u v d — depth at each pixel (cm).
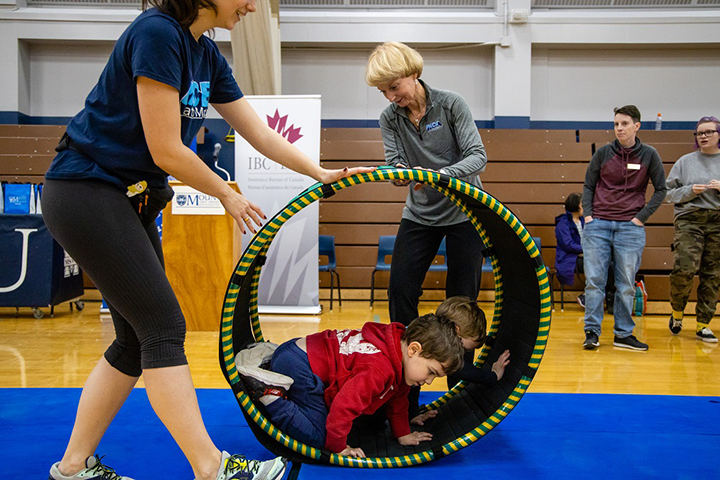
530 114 669
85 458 145
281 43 652
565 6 662
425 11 664
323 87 673
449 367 168
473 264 226
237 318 183
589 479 159
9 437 187
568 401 237
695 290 554
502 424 207
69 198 131
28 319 471
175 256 420
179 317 136
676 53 661
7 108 653
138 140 135
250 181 509
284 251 510
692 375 298
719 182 376
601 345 381
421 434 185
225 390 249
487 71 668
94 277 133
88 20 650
